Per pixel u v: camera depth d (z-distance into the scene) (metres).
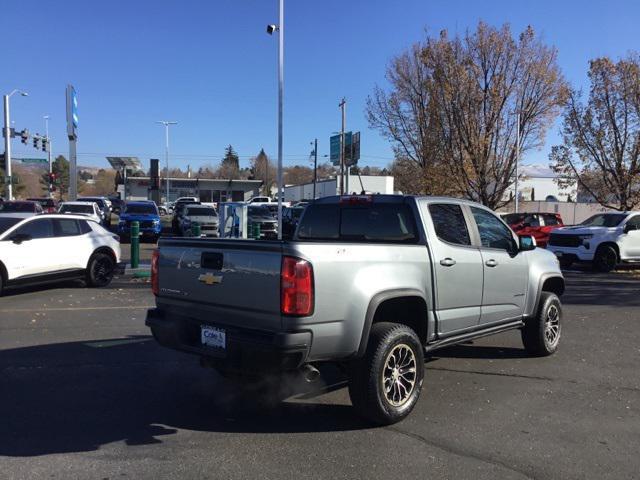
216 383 5.92
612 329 8.95
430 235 5.41
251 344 4.30
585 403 5.42
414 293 5.01
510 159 27.56
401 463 4.06
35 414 4.95
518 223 23.81
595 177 27.55
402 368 4.94
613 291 13.35
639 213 18.53
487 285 6.05
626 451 4.31
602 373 6.46
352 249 4.59
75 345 7.38
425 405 5.34
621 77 25.72
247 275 4.44
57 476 3.79
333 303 4.38
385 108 35.56
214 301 4.70
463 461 4.11
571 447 4.38
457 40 26.92
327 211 6.24
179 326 4.96
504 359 7.06
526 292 6.77
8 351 7.03
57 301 10.72
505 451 4.29
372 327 4.82
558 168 28.12
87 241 12.29
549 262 7.29
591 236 17.66
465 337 5.85
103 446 4.30
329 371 6.50
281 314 4.22
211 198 83.50
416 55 32.12
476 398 5.55
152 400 5.38
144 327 8.49
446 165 28.27
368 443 4.42
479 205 6.35
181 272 5.00
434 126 29.84
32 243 11.16
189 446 4.32
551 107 27.02
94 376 6.09
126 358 6.80
